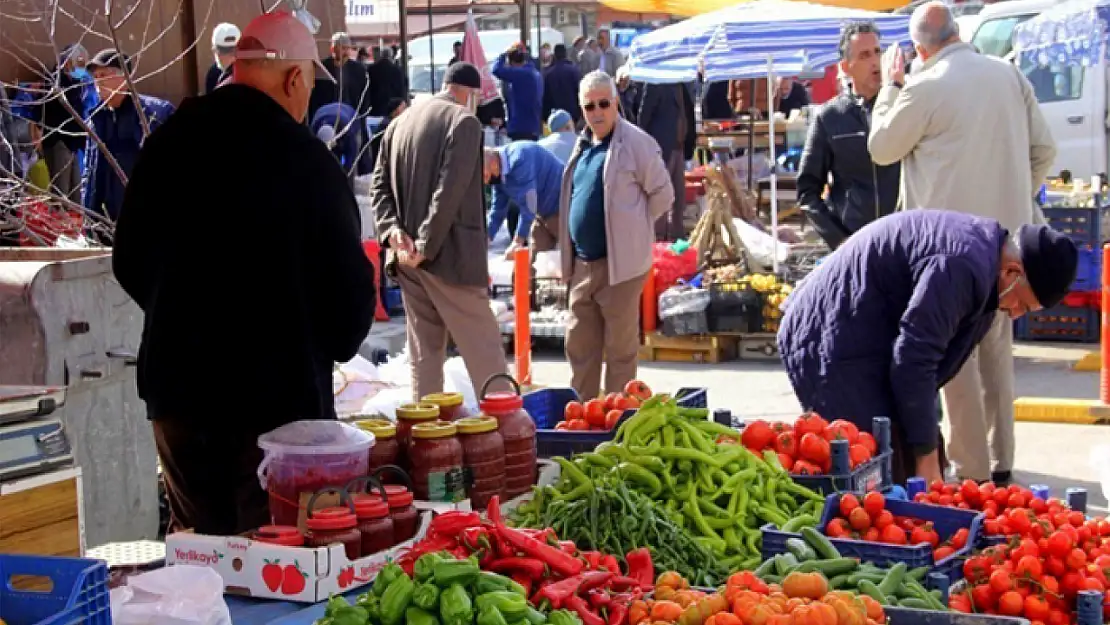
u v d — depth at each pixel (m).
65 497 4.27
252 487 4.57
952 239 5.19
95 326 5.85
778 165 20.25
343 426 4.05
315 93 13.62
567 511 3.87
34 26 12.27
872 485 4.75
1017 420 9.52
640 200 8.38
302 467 3.90
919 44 7.23
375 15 25.52
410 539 3.83
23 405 4.14
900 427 5.46
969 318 5.20
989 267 5.11
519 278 10.62
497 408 4.58
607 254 8.41
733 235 12.86
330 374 4.71
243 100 4.51
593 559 3.39
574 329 8.69
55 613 2.74
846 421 5.27
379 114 16.25
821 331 5.55
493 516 3.29
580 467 4.26
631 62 15.62
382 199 7.99
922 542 3.85
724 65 14.67
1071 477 8.02
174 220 4.49
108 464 5.94
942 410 7.61
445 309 7.84
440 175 7.67
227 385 4.50
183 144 4.51
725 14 13.88
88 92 10.25
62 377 5.66
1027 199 7.16
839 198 8.95
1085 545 3.87
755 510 4.21
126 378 6.05
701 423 4.56
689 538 3.92
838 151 8.85
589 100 8.30
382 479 4.29
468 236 7.78
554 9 34.59
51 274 5.62
